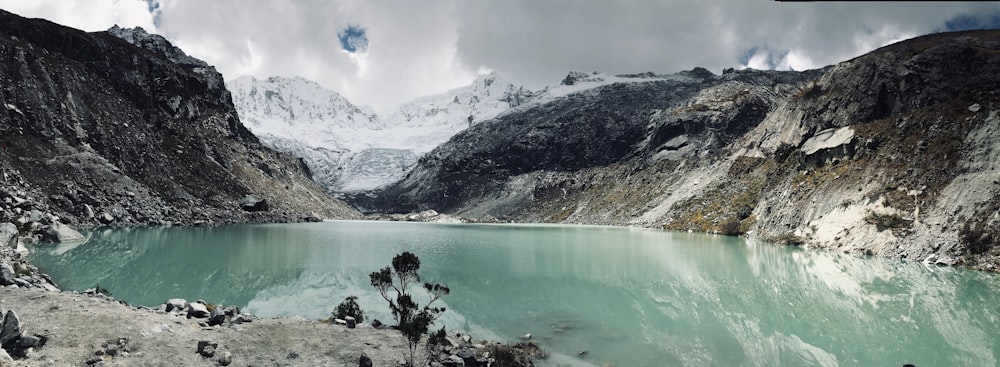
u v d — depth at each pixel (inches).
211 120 5270.7
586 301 1293.1
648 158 7111.2
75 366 598.5
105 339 687.1
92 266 1603.1
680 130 7219.5
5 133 2952.8
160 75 4953.3
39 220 2172.7
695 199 4394.7
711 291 1417.3
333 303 1242.0
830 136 3213.6
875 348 900.6
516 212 7785.4
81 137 3380.9
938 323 1053.8
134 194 3250.5
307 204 5565.9
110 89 4202.8
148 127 4165.8
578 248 2527.1
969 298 1264.8
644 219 4795.8
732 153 4790.8
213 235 2760.8
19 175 2655.0
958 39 3489.2
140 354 663.8
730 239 3043.8
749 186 3912.4
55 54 3946.9
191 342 730.8
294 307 1194.6
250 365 676.1
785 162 3592.5
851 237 2239.2
